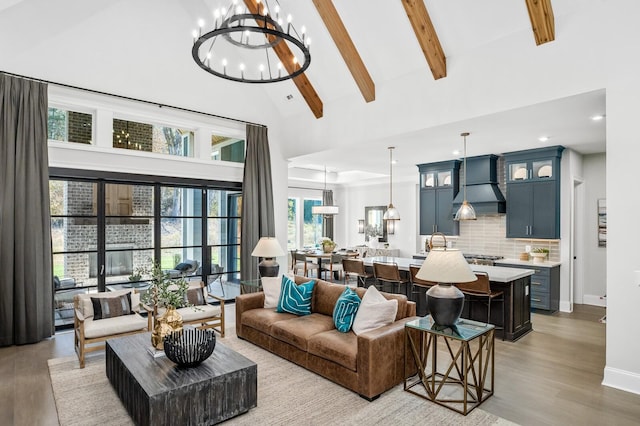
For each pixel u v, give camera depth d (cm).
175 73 577
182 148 606
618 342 328
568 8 360
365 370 301
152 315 421
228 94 638
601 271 645
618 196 329
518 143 577
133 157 543
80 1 457
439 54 447
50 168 473
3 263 428
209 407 266
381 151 642
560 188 612
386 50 496
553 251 629
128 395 280
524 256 645
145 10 546
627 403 300
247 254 644
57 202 488
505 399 307
